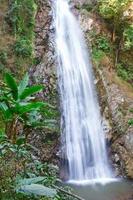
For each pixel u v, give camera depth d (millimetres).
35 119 5453
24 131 5746
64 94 12773
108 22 15938
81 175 11867
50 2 14758
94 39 15188
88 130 12773
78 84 13461
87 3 16141
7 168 4500
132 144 12508
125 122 12930
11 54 11672
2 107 4852
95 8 16016
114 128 12875
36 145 10867
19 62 11688
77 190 10148
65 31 14453
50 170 6820
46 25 13820
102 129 12875
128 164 12172
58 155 11523
